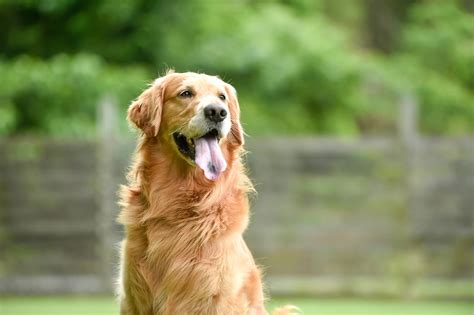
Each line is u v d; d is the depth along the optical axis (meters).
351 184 15.81
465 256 15.85
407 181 15.76
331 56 20.77
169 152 6.68
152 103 6.78
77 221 15.77
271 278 15.84
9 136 17.64
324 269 15.88
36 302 15.05
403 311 14.20
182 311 6.40
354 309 14.47
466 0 26.00
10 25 20.52
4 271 15.80
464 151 15.75
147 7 19.88
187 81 6.75
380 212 15.83
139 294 6.59
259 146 15.80
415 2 27.64
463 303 15.60
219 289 6.40
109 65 20.00
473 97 23.20
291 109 20.50
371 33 27.95
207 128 6.50
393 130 23.08
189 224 6.51
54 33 20.52
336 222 15.84
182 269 6.42
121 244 6.90
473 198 15.79
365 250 15.85
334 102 21.11
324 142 15.80
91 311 13.70
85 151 15.77
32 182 15.79
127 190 6.86
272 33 20.73
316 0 25.81
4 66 19.08
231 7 21.50
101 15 19.67
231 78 20.23
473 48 23.64
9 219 15.77
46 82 18.55
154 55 20.02
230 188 6.72
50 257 15.80
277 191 15.80
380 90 22.31
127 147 15.75
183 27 20.11
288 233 15.83
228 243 6.53
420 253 15.85
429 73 23.27
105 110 15.81
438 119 22.39
